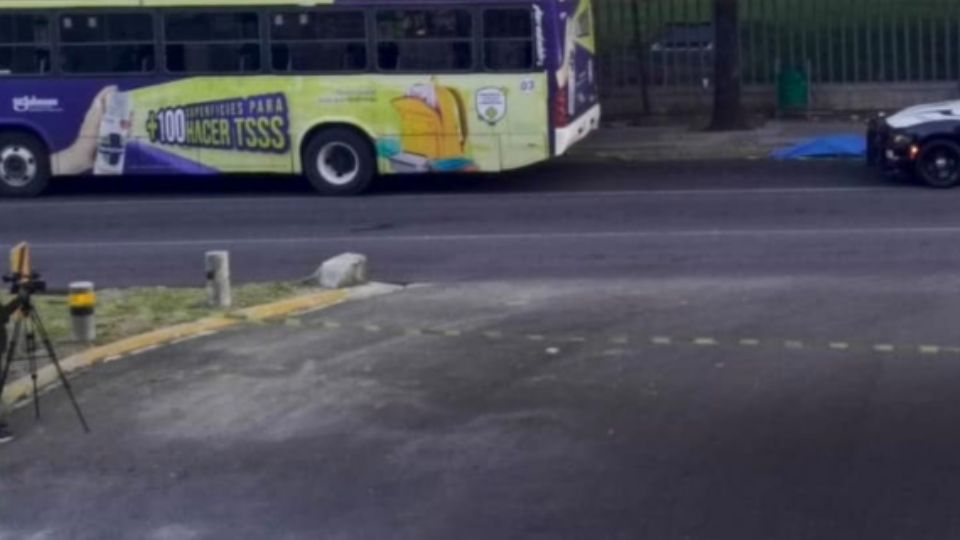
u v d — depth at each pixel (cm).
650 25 3291
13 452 1141
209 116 2558
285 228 2228
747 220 2177
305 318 1572
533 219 2242
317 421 1194
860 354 1372
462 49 2512
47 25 2561
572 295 1684
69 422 1206
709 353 1383
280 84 2539
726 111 3031
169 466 1101
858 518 963
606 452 1102
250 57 2544
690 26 3266
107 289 1778
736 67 3027
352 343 1445
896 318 1531
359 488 1044
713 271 1822
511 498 1015
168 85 2558
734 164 2736
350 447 1129
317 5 2517
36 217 2373
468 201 2433
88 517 1007
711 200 2361
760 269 1825
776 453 1092
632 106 3288
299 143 2545
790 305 1605
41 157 2586
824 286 1708
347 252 2017
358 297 1697
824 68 3269
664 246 1994
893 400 1217
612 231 2120
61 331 1484
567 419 1184
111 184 2730
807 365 1332
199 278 1881
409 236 2130
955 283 1712
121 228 2259
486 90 2512
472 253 1986
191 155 2567
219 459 1112
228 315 1573
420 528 969
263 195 2567
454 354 1394
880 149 2472
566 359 1369
